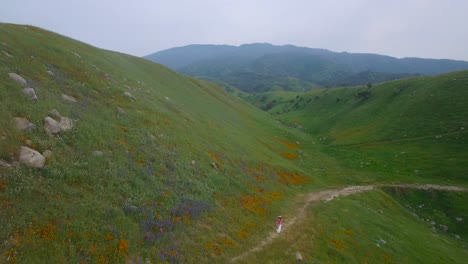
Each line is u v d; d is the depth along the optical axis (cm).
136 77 5875
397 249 3566
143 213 2094
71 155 2153
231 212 2791
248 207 3075
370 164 7631
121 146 2658
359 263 2939
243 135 6272
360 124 12094
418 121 10331
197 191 2792
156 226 2058
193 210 2453
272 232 2823
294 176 5194
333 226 3425
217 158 3856
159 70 8038
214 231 2369
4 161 1739
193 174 3045
